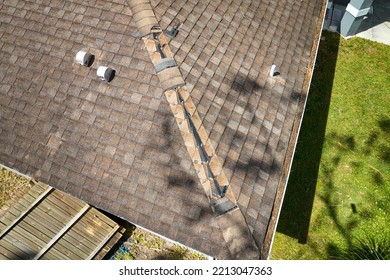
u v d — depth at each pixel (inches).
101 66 279.1
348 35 550.9
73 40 300.4
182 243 246.4
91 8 305.3
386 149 446.9
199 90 274.4
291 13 368.2
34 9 319.9
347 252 374.0
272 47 331.3
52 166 281.0
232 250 236.7
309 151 446.9
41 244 338.3
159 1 295.3
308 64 342.3
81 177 273.9
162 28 284.5
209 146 257.1
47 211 347.6
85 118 282.5
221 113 274.8
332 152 446.0
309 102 488.1
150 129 267.0
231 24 321.1
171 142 261.4
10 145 292.0
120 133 273.0
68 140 282.5
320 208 406.6
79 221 353.1
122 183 265.3
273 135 287.9
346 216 400.2
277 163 278.4
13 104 299.1
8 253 331.9
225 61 298.8
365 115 476.1
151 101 270.2
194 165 253.6
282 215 402.6
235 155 263.9
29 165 285.1
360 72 516.4
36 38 310.2
